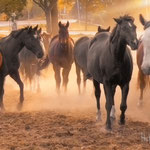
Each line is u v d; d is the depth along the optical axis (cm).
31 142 968
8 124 1177
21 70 2077
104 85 1099
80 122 1202
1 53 1420
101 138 1009
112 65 1061
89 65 1202
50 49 1828
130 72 1093
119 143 955
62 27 1762
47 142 961
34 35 1441
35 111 1399
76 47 1628
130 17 1034
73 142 967
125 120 1204
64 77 1777
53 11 3588
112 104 1159
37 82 1878
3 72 1427
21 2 3684
